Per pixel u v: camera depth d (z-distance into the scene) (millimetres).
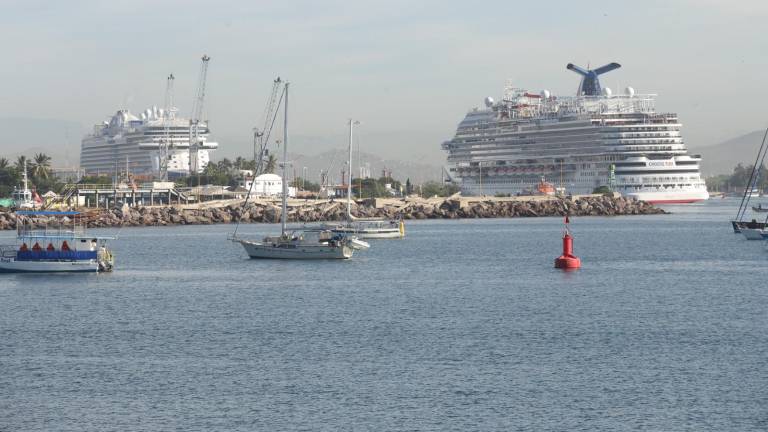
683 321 170250
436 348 146375
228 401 116875
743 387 121562
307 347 147625
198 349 146875
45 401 117562
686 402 115375
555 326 165500
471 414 111250
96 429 106875
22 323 171875
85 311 186000
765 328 161875
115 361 138625
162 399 117875
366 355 141375
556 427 106688
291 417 110500
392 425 107500
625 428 106250
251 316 178625
